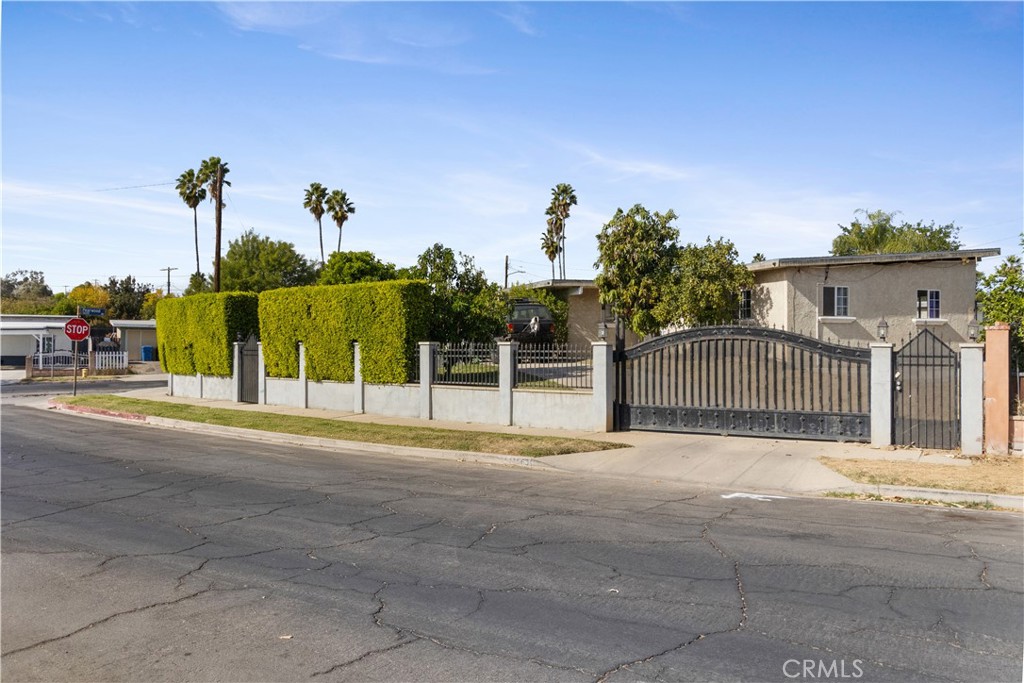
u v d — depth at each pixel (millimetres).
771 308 27797
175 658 5152
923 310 27234
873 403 14414
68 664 5066
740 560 7492
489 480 12383
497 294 24516
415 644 5379
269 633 5594
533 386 18109
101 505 10164
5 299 94750
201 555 7672
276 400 24766
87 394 30672
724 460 13422
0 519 9320
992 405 13461
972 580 6836
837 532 8703
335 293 22359
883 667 5008
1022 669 4977
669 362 16422
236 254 71500
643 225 29922
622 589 6594
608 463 13617
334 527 8898
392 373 20734
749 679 4824
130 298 87938
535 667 4988
